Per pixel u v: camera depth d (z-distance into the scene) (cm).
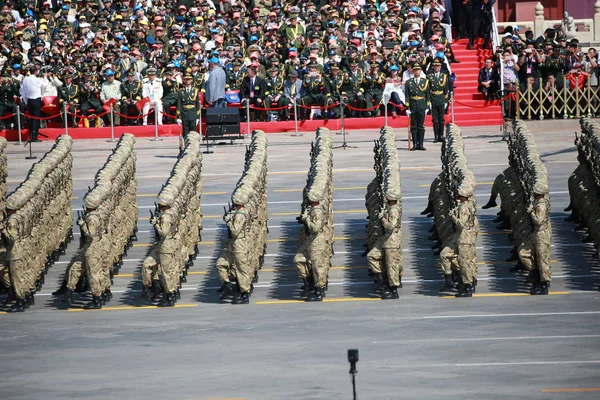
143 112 9781
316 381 3775
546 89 9962
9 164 8475
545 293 5059
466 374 3816
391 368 3912
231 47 10000
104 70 9800
